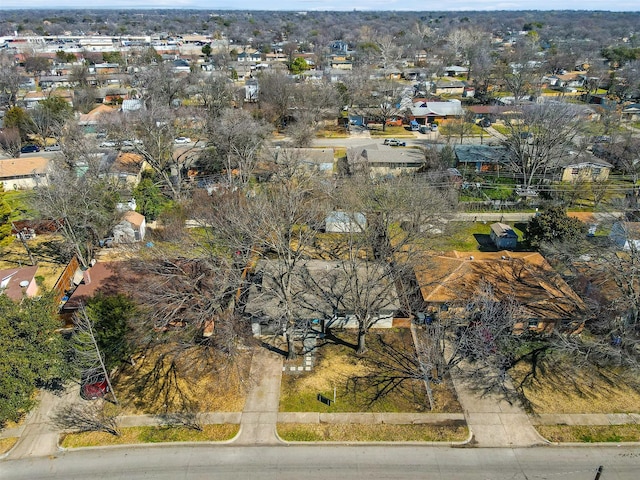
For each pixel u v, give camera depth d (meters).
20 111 74.00
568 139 57.91
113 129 59.75
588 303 31.42
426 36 195.62
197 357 29.78
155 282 31.77
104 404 26.64
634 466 23.17
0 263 41.16
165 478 22.62
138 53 149.00
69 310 32.34
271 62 148.38
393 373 28.69
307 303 31.81
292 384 27.86
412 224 39.28
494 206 51.22
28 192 54.97
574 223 40.88
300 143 69.81
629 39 190.88
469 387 27.62
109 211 42.59
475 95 110.06
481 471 22.95
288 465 23.22
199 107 84.19
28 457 23.69
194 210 45.03
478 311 30.91
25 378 23.61
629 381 27.98
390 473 22.84
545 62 133.62
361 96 90.62
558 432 24.86
